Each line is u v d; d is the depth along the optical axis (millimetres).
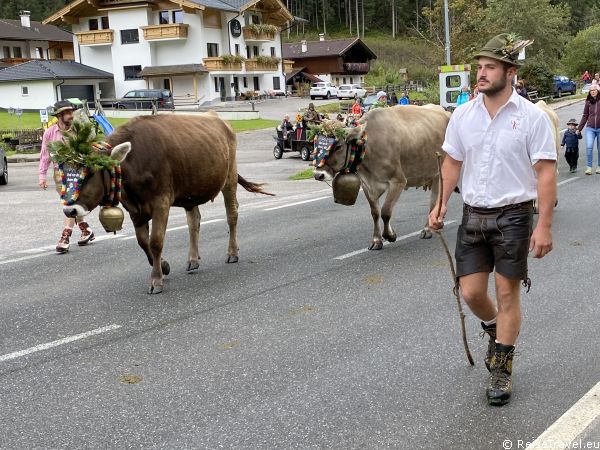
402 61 101438
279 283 7586
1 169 20000
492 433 4051
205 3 58406
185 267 8523
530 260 8086
